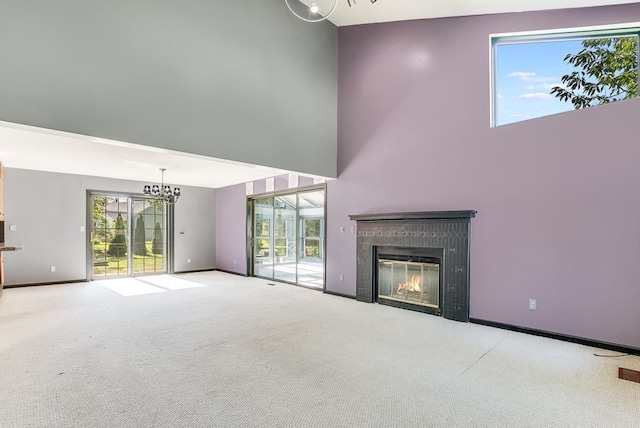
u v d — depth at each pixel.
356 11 5.35
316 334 3.88
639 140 3.29
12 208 6.55
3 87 2.90
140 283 7.30
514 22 4.36
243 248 8.50
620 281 3.39
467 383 2.68
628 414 2.25
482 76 4.49
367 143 5.74
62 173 7.11
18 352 3.28
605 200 3.48
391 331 4.01
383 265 5.45
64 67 3.22
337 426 2.10
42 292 6.23
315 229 6.86
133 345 3.50
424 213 4.77
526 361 3.13
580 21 4.05
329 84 6.09
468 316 4.43
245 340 3.67
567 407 2.33
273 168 5.19
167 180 8.10
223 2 4.57
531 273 3.96
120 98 3.58
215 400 2.40
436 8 4.66
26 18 3.03
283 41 5.34
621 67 3.95
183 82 4.11
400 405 2.35
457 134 4.66
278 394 2.49
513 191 4.12
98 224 7.74
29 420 2.14
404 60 5.30
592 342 3.53
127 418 2.17
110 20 3.53
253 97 4.89
